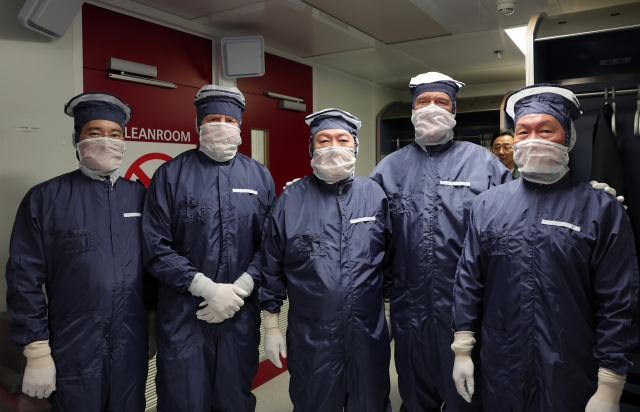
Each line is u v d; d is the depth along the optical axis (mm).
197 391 1840
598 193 1495
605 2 2613
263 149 3412
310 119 1927
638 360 2012
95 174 1859
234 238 1950
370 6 2613
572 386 1426
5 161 2051
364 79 4586
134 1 2492
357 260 1808
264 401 2969
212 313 1837
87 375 1703
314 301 1777
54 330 1737
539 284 1476
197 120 2049
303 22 2844
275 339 1926
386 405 1898
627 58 2107
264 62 3094
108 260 1791
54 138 2211
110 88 2451
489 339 1574
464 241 1756
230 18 2768
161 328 1891
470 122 4922
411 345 1896
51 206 1775
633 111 2023
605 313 1414
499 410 1551
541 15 2150
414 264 1891
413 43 3342
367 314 1798
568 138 1542
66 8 2062
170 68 2740
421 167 2000
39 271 1734
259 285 1983
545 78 2219
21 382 1812
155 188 1951
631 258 1431
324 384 1756
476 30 3061
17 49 2074
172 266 1831
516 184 1631
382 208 1943
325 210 1869
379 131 4809
